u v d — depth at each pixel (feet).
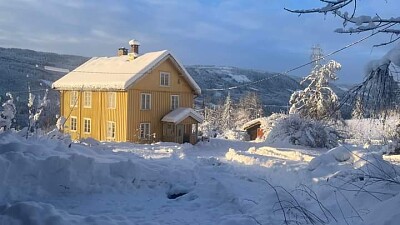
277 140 111.86
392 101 17.93
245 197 29.30
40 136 44.42
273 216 23.98
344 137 105.91
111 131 115.44
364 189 23.59
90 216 23.57
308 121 109.50
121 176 33.58
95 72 126.21
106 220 23.27
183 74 121.90
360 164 32.65
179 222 25.03
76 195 30.96
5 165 29.73
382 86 17.88
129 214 26.89
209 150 99.55
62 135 49.62
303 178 33.22
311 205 25.27
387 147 57.16
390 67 17.60
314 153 76.13
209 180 33.96
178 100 122.83
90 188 31.65
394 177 25.73
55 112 129.08
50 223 21.93
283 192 26.37
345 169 31.99
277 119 125.39
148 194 32.76
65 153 35.24
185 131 117.39
